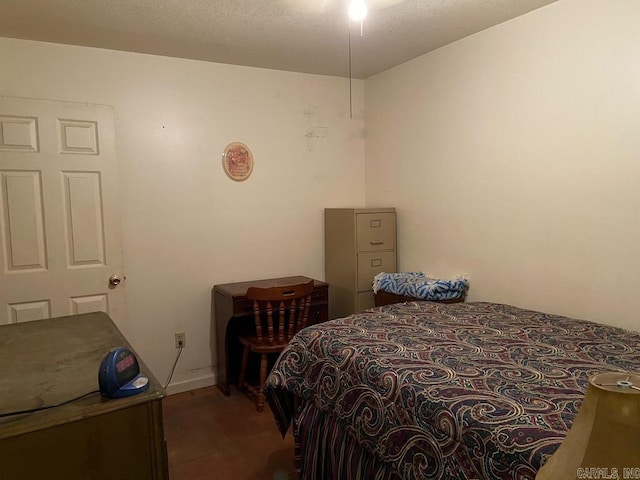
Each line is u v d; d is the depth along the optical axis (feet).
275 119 11.46
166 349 10.51
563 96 7.72
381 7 7.79
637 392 2.39
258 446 8.21
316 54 10.21
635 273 6.89
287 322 10.89
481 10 8.02
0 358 4.90
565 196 7.80
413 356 5.51
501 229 8.97
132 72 9.78
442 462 4.22
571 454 2.52
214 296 10.84
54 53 9.06
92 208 9.34
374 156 12.40
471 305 8.34
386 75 11.74
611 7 6.98
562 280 7.91
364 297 11.32
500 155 8.89
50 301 9.05
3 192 8.59
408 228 11.37
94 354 5.03
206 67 10.55
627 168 6.91
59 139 8.97
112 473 3.75
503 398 4.30
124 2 7.37
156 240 10.23
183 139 10.37
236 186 11.05
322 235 12.31
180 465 7.63
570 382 4.63
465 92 9.53
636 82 6.74
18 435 3.38
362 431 5.24
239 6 7.61
